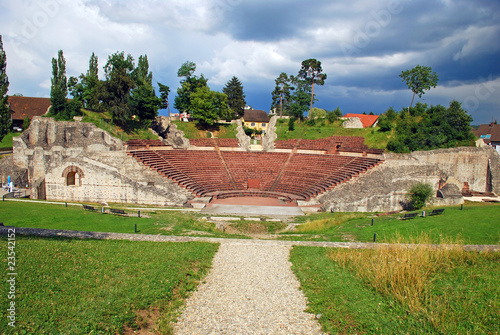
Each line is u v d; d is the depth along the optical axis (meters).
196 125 89.19
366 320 16.17
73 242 26.31
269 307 18.00
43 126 65.75
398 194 49.19
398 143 65.25
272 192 62.00
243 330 15.65
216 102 90.25
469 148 60.91
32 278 17.97
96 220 35.66
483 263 22.17
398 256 22.58
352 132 79.44
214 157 71.50
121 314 15.80
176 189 55.84
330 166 64.62
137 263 22.50
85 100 85.00
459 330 14.84
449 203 48.66
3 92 73.06
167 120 86.56
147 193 51.16
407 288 18.14
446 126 65.88
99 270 20.52
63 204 44.81
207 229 36.72
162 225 35.72
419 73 73.62
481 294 17.91
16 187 58.12
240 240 30.50
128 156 58.91
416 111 72.94
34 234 28.36
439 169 58.34
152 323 15.98
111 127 71.69
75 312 15.29
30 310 14.82
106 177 51.50
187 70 94.75
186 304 18.12
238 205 53.53
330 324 16.12
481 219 34.00
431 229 31.94
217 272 22.95
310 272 22.66
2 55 71.44
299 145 77.81
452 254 23.28
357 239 31.41
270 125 89.88
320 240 31.34
